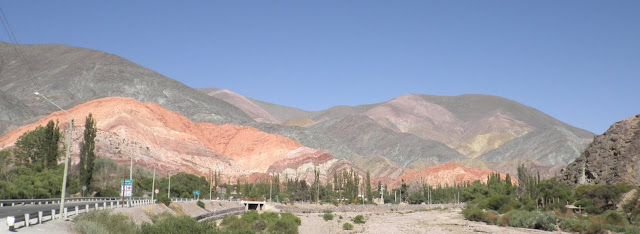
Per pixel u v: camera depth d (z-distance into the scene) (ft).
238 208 423.23
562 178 528.63
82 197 317.42
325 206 539.29
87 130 370.53
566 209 376.48
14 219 109.91
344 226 316.81
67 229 127.03
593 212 365.61
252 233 237.25
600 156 492.13
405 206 587.27
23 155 421.59
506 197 437.99
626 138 484.74
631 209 340.39
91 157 369.71
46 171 364.17
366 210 538.47
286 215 336.49
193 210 302.04
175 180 555.28
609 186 396.37
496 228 313.12
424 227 326.44
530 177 526.98
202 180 602.44
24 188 306.35
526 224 316.60
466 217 394.73
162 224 161.99
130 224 157.38
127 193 214.90
